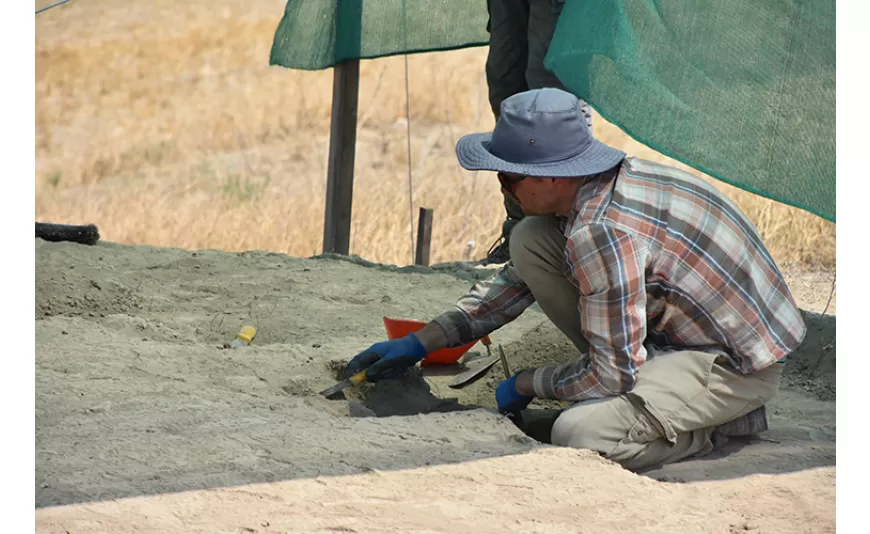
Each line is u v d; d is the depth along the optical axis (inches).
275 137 1208.8
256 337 377.4
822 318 384.8
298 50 521.7
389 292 455.5
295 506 213.5
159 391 284.5
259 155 1139.3
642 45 291.3
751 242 260.5
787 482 249.9
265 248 778.2
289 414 270.7
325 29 525.7
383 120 1184.2
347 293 447.2
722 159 288.7
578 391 261.4
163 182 1051.9
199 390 288.8
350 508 213.6
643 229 249.0
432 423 265.4
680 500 230.5
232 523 205.0
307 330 385.4
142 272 452.1
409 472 232.8
